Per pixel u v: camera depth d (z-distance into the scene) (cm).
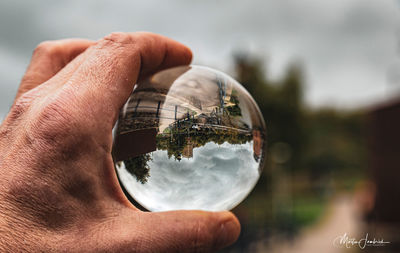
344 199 506
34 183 16
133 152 19
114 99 18
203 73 21
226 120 19
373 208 206
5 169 17
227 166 19
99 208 17
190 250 18
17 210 16
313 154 661
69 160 17
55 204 17
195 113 19
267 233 180
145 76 23
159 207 20
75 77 18
